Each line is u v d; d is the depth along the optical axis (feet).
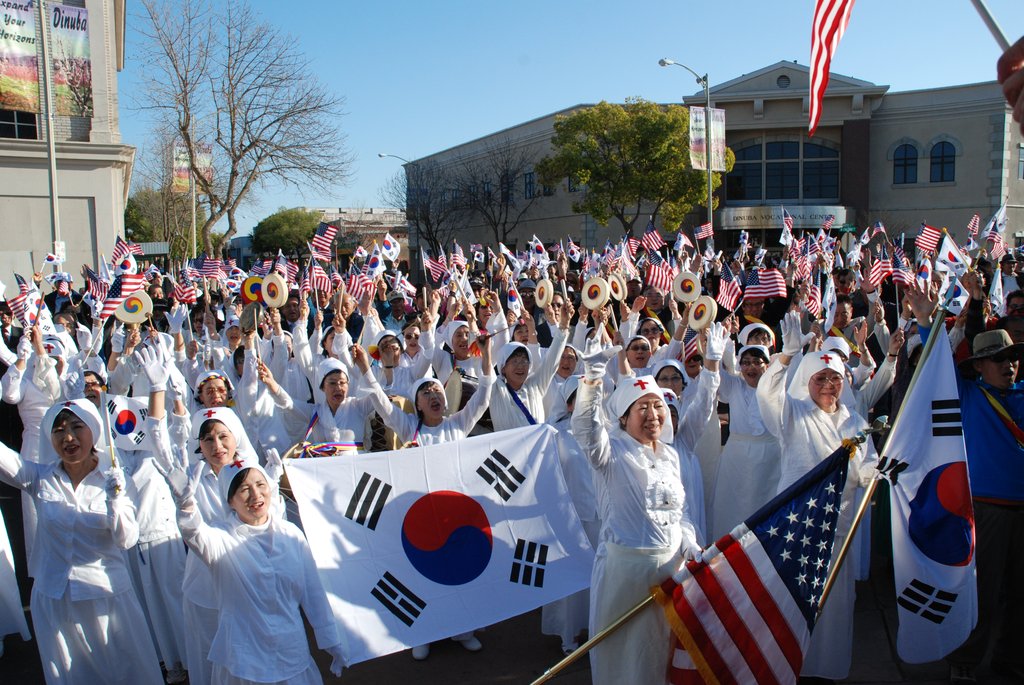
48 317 29.99
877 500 23.49
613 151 119.75
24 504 23.77
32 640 20.85
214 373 22.17
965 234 135.54
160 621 18.66
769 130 142.00
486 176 159.84
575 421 14.75
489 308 35.09
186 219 178.81
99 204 87.15
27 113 83.61
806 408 18.31
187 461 16.72
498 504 19.06
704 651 13.88
